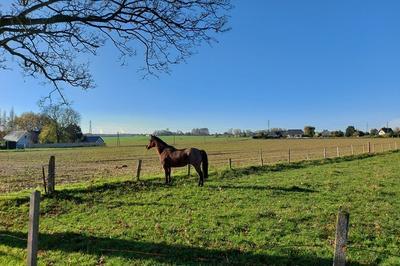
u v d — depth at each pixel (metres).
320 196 19.36
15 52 12.89
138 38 13.30
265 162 42.16
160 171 33.28
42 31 12.10
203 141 145.75
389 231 12.83
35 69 13.71
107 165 43.22
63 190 19.58
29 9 11.84
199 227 13.39
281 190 21.05
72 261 10.70
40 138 136.50
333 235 12.41
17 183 26.09
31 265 7.75
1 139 146.62
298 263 10.10
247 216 14.80
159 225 13.66
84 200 18.33
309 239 11.97
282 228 13.15
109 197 19.06
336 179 25.77
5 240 12.41
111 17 12.45
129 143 147.75
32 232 7.79
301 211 15.69
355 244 11.59
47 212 16.41
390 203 17.69
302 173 29.44
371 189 21.47
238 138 182.62
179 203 17.62
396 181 24.88
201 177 22.88
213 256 10.74
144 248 11.42
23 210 16.41
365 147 78.56
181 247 11.38
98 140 151.88
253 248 11.22
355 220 14.25
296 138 169.62
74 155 67.62
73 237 12.60
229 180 25.34
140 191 20.83
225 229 13.10
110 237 12.45
